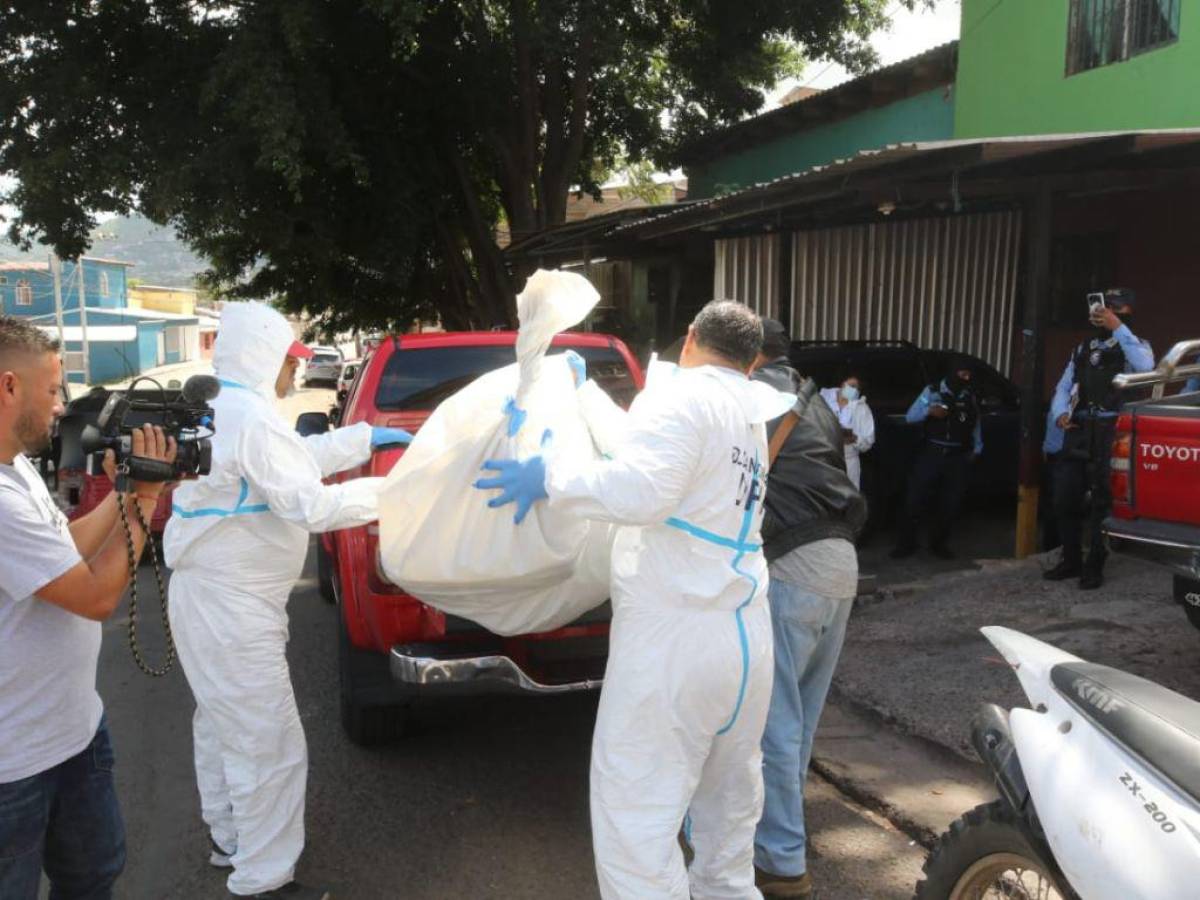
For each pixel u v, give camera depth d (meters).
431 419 3.31
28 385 2.32
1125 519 4.90
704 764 2.96
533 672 3.92
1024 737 2.55
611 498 2.66
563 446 3.26
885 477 8.58
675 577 2.73
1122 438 4.89
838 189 7.57
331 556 5.79
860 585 6.75
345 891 3.59
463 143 17.86
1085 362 6.40
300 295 19.19
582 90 16.48
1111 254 9.77
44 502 2.45
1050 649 2.79
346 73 15.31
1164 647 5.34
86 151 14.37
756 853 3.44
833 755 4.55
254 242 17.03
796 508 3.38
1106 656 5.30
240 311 3.40
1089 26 9.94
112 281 57.84
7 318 2.36
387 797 4.29
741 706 2.83
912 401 8.81
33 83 14.33
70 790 2.56
